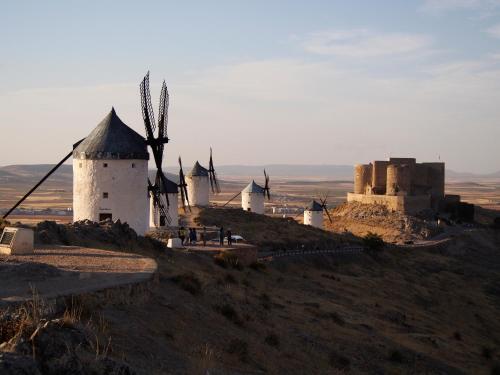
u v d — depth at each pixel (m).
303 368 18.92
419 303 51.81
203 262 35.44
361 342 26.70
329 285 47.28
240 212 82.75
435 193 111.75
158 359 13.54
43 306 13.45
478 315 53.72
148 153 41.50
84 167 40.09
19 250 22.97
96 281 17.34
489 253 92.88
